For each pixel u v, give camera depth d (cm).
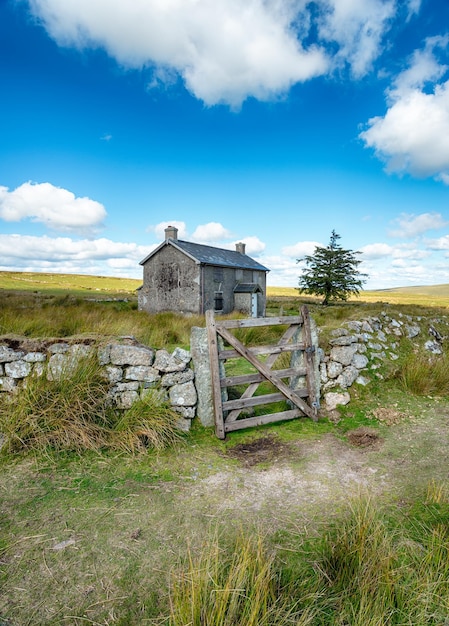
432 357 803
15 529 311
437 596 238
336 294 3966
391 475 409
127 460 438
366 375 682
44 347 511
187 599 228
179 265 2347
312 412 586
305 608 234
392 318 870
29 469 405
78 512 338
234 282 2658
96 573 268
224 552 286
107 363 520
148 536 308
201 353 548
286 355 789
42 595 248
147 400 509
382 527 308
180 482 399
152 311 2486
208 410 549
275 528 320
